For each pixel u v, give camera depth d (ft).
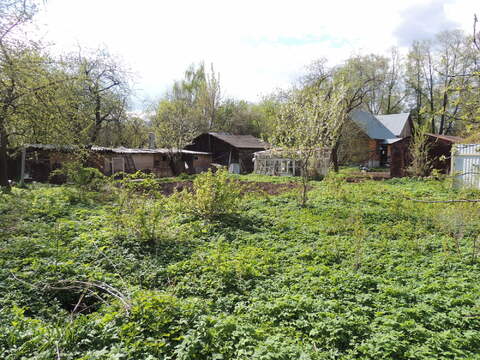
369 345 15.44
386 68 130.00
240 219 39.81
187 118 130.41
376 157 138.00
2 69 38.01
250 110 170.81
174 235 31.94
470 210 32.68
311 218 40.37
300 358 14.12
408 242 31.37
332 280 22.45
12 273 22.30
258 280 23.21
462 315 17.84
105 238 30.50
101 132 103.40
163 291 21.30
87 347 14.98
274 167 99.81
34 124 44.96
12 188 58.90
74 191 50.80
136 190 37.68
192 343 15.03
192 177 88.94
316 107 51.85
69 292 21.70
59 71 48.08
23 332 15.46
